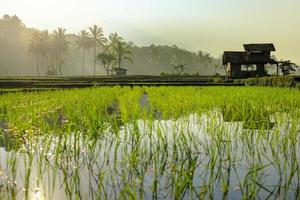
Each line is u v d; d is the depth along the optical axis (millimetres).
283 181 6652
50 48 117688
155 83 53625
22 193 6051
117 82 58969
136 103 18266
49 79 68625
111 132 11078
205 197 5824
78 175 7059
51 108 18844
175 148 8977
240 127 12578
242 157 8438
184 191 6109
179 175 6617
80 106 16422
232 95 23484
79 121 12281
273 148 9055
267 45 68062
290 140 10180
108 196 5906
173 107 17391
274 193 6016
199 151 8984
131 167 7473
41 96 25875
